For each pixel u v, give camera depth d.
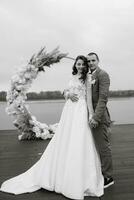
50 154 3.11
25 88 5.88
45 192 3.00
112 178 3.13
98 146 3.03
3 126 7.86
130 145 5.13
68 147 2.95
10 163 4.10
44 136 5.86
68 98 3.11
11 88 5.81
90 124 2.95
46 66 6.07
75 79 3.12
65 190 2.85
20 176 3.32
